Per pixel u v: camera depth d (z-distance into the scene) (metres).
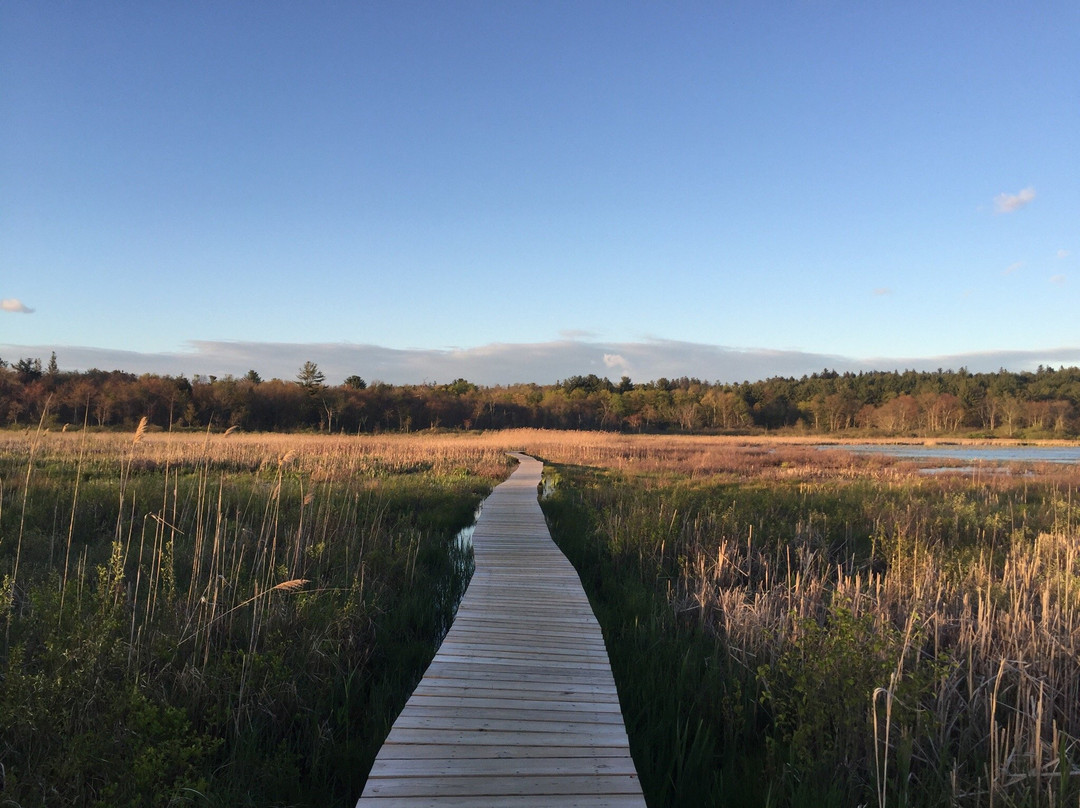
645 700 4.52
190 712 3.98
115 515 9.62
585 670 4.55
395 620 6.27
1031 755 3.31
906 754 3.34
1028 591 6.61
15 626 4.62
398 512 11.90
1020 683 3.99
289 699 4.36
